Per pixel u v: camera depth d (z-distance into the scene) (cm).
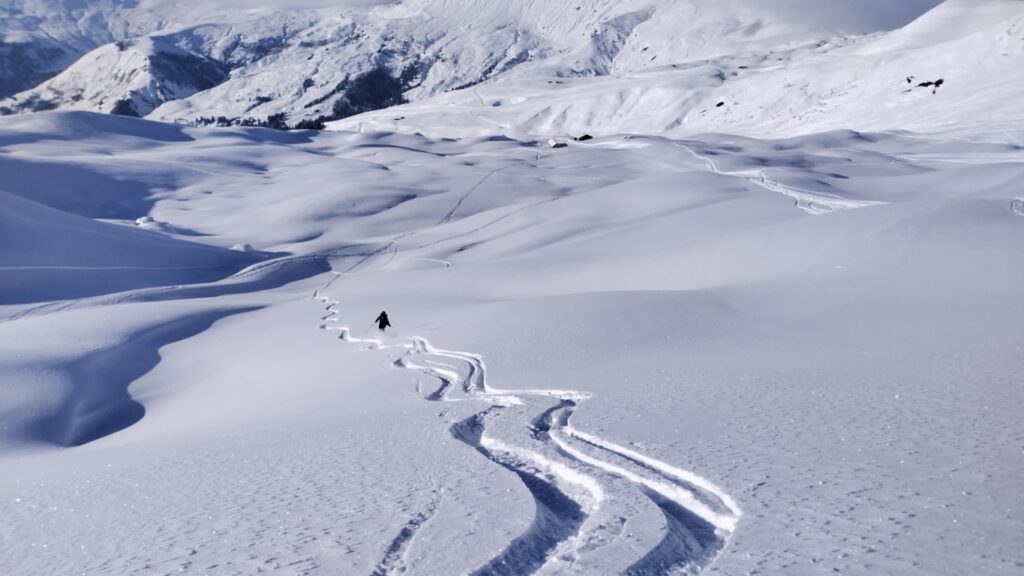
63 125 14375
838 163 9712
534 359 2208
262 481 969
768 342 2003
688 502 697
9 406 2761
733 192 7200
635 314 2617
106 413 2847
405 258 6994
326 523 711
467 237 7462
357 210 9275
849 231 3341
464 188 10088
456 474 867
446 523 657
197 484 1014
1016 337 1605
